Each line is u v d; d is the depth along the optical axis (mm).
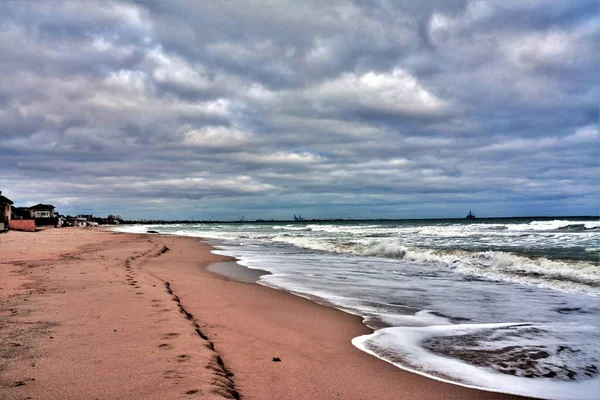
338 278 14656
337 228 70562
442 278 14344
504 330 7816
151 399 4047
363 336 7434
